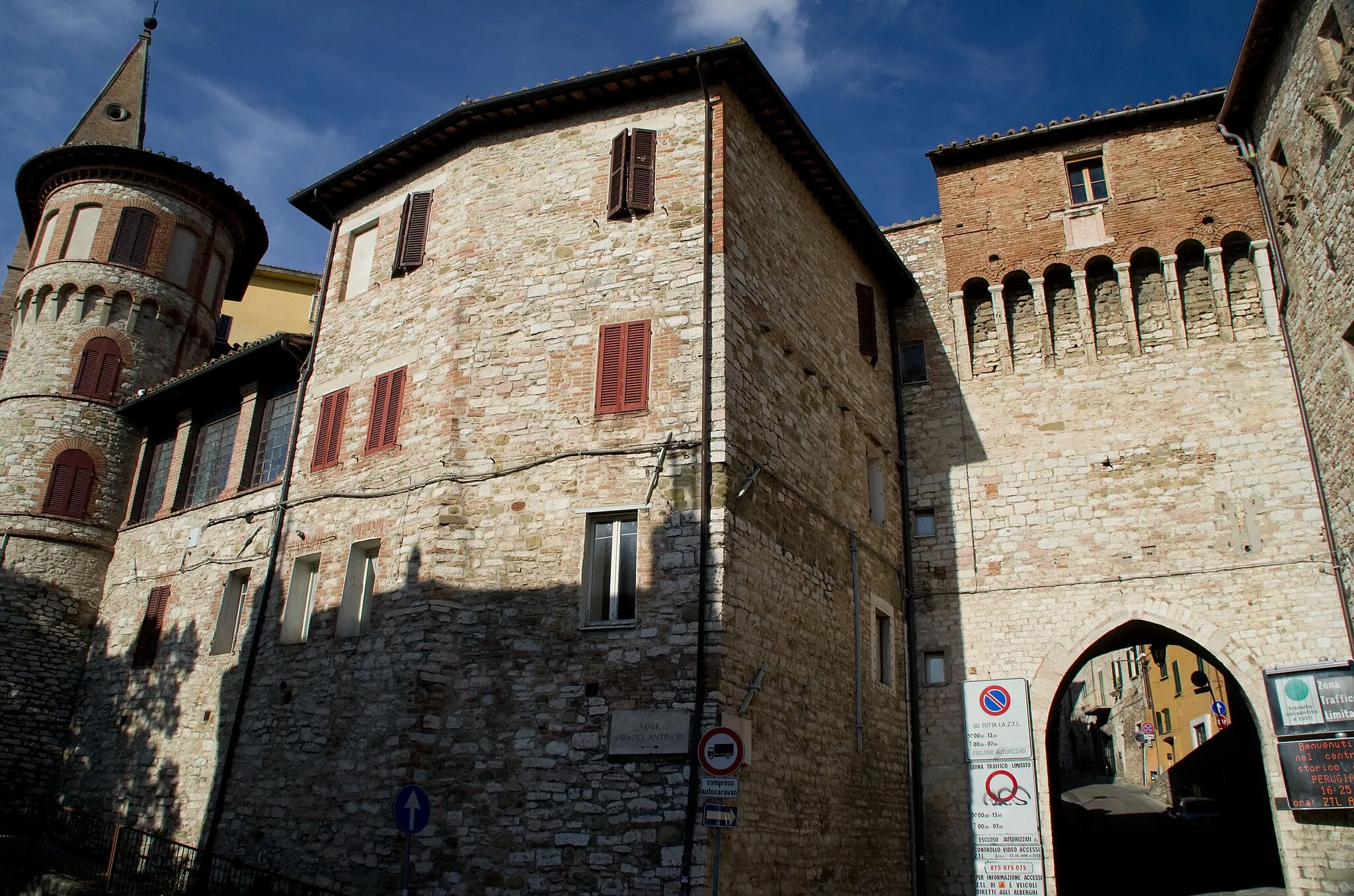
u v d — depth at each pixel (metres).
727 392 17.02
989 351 24.88
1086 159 25.39
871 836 19.00
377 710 16.88
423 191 21.81
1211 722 46.38
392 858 15.57
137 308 30.53
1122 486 22.52
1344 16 16.75
